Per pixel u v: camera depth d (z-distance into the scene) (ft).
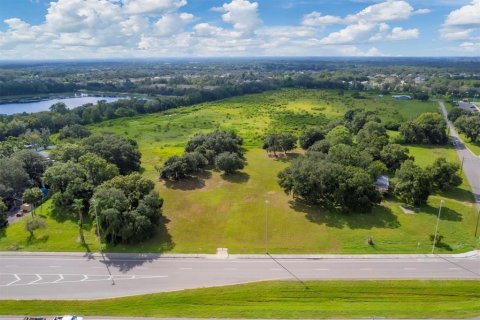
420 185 317.22
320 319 187.21
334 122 609.83
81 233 269.44
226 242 271.08
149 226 268.41
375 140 451.53
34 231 285.23
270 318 188.55
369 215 306.55
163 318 190.29
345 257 248.73
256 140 560.20
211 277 227.81
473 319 186.60
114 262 245.45
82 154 397.80
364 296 208.85
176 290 215.10
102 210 259.19
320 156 383.24
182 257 251.39
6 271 235.20
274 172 417.08
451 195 350.64
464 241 268.82
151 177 398.01
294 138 483.10
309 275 228.22
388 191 349.61
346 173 317.42
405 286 216.13
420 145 534.78
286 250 258.98
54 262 245.45
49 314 194.29
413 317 188.14
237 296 208.95
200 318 189.78
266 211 316.40
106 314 193.98
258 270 234.99
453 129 629.92
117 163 401.08
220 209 322.55
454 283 218.59
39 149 539.70
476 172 416.05
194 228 291.17
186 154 400.06
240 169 420.77
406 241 267.39
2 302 204.33
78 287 218.79
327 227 288.30
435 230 282.77
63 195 311.88
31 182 362.33
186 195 350.43
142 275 230.89
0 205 291.58
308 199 332.80
